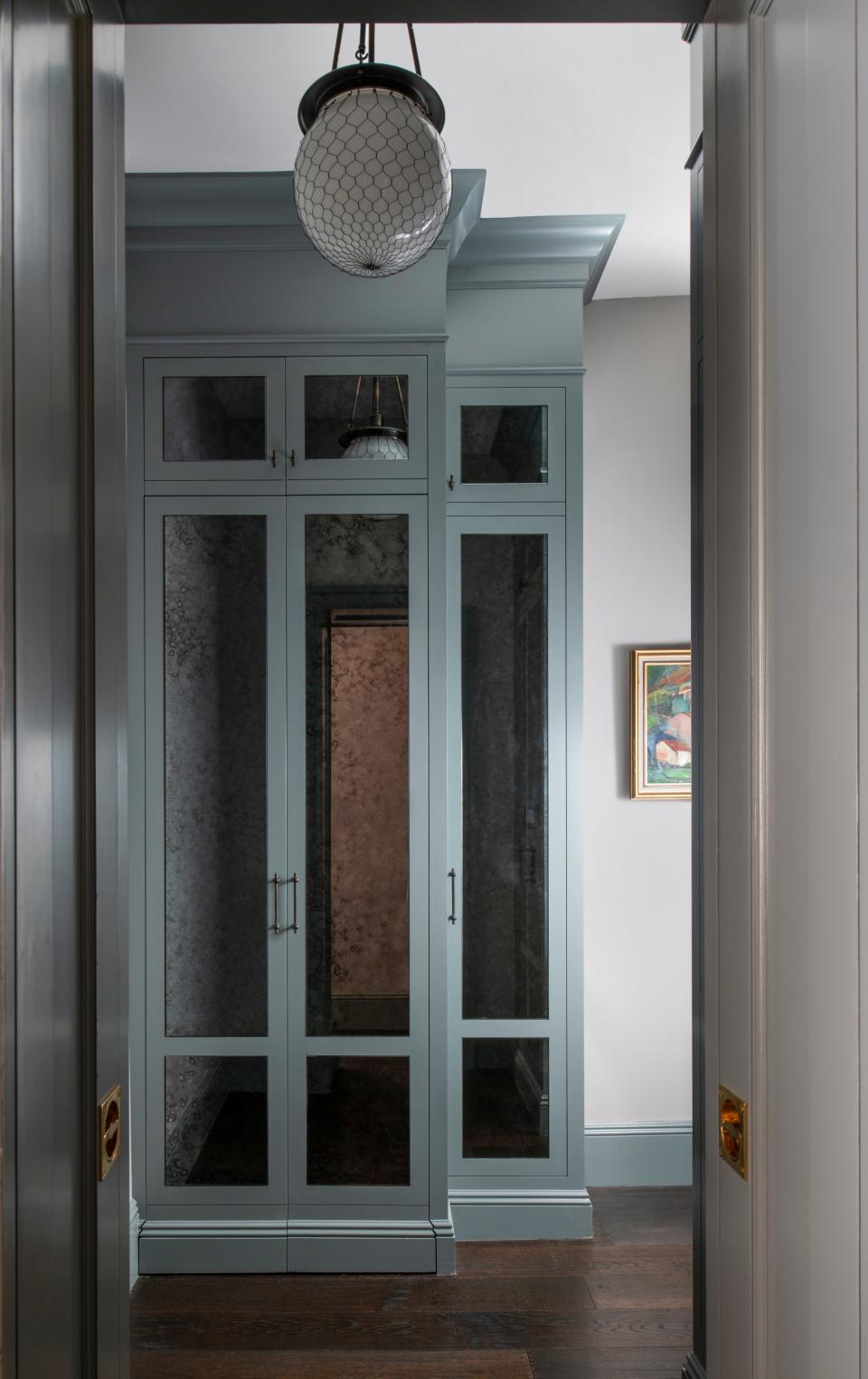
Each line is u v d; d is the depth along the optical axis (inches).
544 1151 109.1
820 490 29.2
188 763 102.3
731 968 36.0
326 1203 100.1
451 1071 109.7
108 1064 36.1
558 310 113.0
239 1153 100.7
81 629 34.9
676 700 126.2
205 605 102.7
